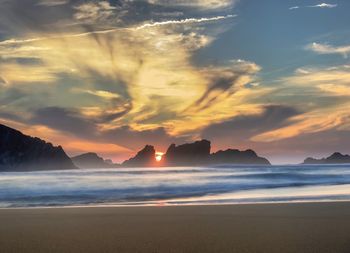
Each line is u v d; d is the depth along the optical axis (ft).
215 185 107.45
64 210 50.06
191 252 26.13
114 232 33.63
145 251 26.48
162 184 115.44
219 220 40.06
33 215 45.34
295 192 79.61
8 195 79.46
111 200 69.46
